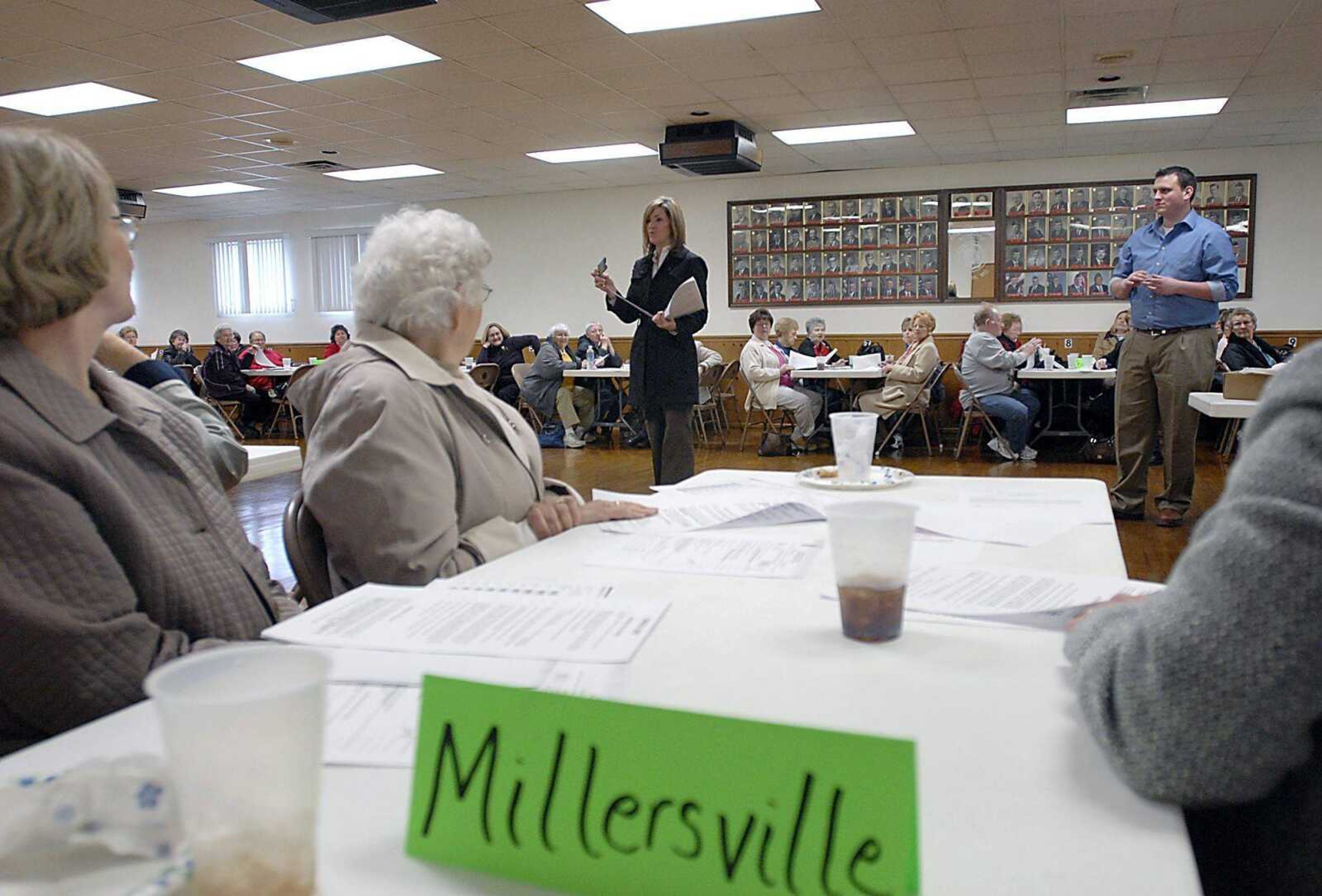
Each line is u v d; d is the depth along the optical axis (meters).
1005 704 0.70
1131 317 4.27
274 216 11.26
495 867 0.50
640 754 0.49
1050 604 0.93
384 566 1.34
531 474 1.66
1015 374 6.89
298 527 1.45
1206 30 4.96
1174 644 0.54
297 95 5.95
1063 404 7.48
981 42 5.13
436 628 0.88
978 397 6.86
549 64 5.42
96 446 1.01
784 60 5.41
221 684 0.42
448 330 1.58
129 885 0.48
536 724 0.51
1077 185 8.44
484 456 1.55
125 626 0.89
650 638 0.86
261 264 11.41
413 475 1.36
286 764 0.40
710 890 0.47
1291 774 0.60
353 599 0.98
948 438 8.34
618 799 0.49
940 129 7.25
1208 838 0.68
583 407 8.19
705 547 1.24
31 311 0.97
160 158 7.75
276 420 9.63
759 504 1.52
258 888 0.40
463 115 6.57
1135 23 4.86
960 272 8.83
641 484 5.93
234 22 4.61
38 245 0.95
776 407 7.23
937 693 0.73
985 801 0.56
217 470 1.59
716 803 0.48
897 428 7.32
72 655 0.85
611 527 1.39
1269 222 8.02
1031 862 0.50
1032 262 8.62
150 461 1.08
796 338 8.73
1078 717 0.68
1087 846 0.51
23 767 0.61
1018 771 0.60
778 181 9.26
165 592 1.02
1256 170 8.00
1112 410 7.09
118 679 0.87
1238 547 0.53
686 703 0.70
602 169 8.76
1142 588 0.97
